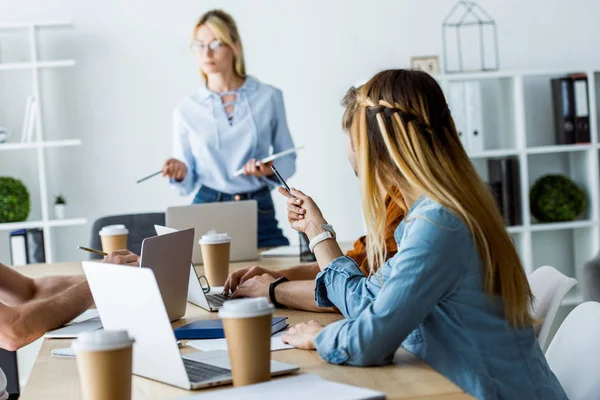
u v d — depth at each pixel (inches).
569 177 195.0
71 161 185.8
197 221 112.4
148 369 51.8
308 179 191.5
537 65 197.6
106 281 52.8
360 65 191.6
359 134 59.0
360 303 61.7
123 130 186.4
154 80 186.7
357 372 51.5
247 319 47.5
